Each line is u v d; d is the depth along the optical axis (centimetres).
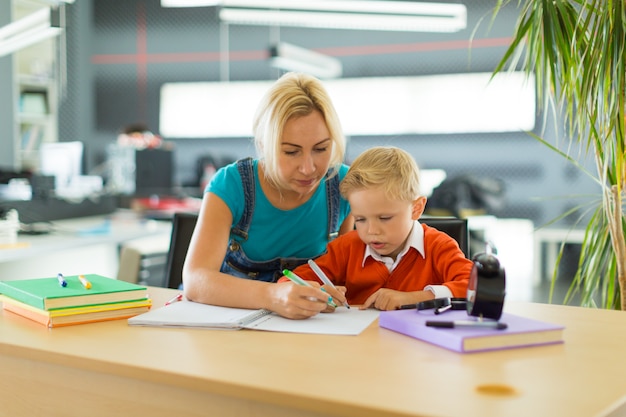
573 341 113
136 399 102
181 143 764
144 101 773
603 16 175
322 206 168
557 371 96
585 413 80
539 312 135
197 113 759
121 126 780
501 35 654
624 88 176
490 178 661
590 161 620
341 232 179
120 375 102
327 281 142
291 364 100
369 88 705
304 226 167
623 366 99
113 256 381
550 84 192
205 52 754
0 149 627
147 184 535
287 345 110
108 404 105
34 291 131
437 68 680
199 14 754
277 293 130
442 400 84
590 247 201
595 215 201
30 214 380
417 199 149
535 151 646
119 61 777
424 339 112
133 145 581
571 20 188
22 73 681
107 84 782
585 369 97
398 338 114
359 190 143
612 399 85
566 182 633
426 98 686
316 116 143
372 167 142
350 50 709
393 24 425
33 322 129
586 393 87
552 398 85
